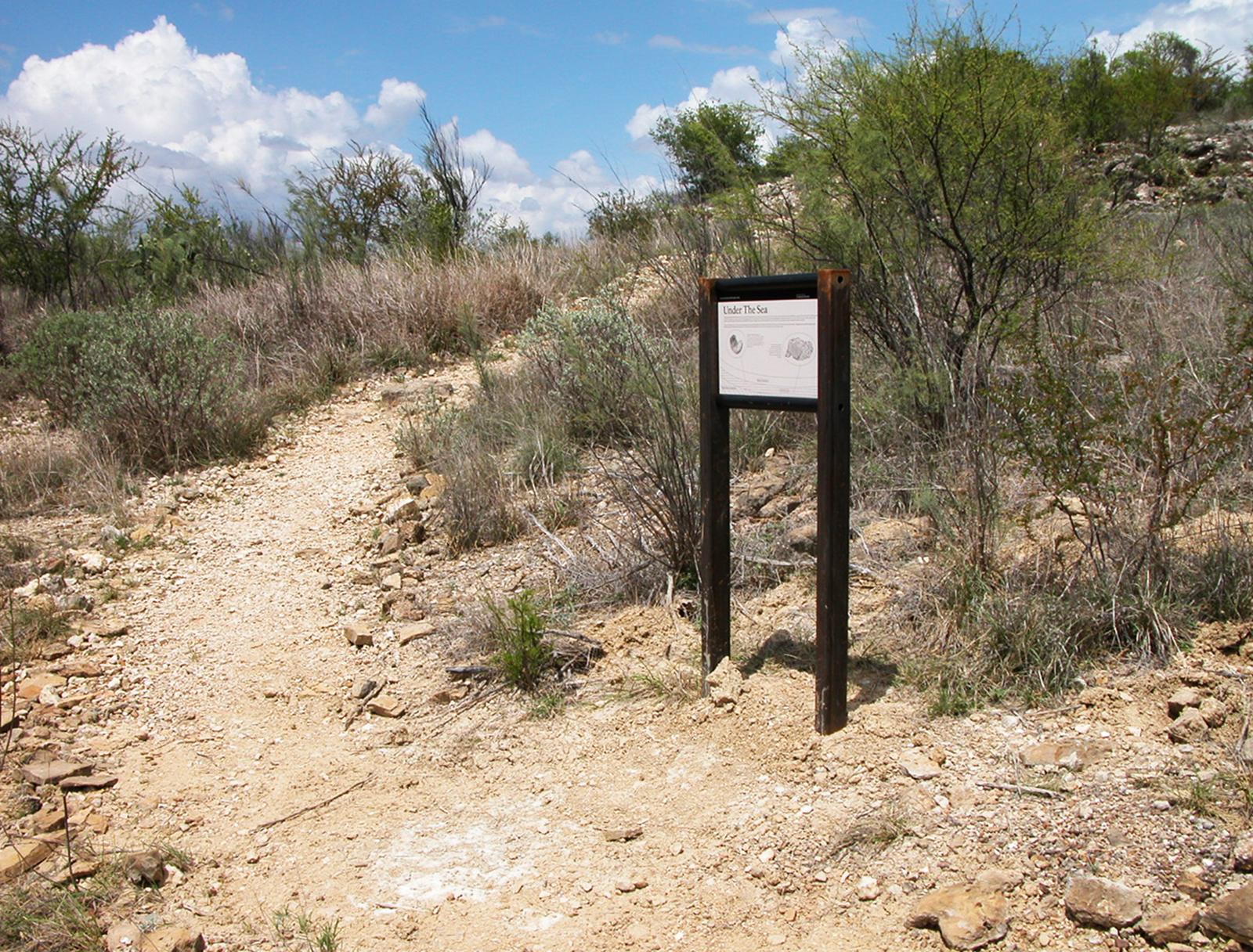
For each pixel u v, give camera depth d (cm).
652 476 507
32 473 744
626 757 378
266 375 999
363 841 345
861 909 278
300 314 1105
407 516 649
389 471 752
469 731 413
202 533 670
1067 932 255
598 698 423
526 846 333
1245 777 291
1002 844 287
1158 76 1587
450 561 584
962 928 258
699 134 718
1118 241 655
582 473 657
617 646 457
